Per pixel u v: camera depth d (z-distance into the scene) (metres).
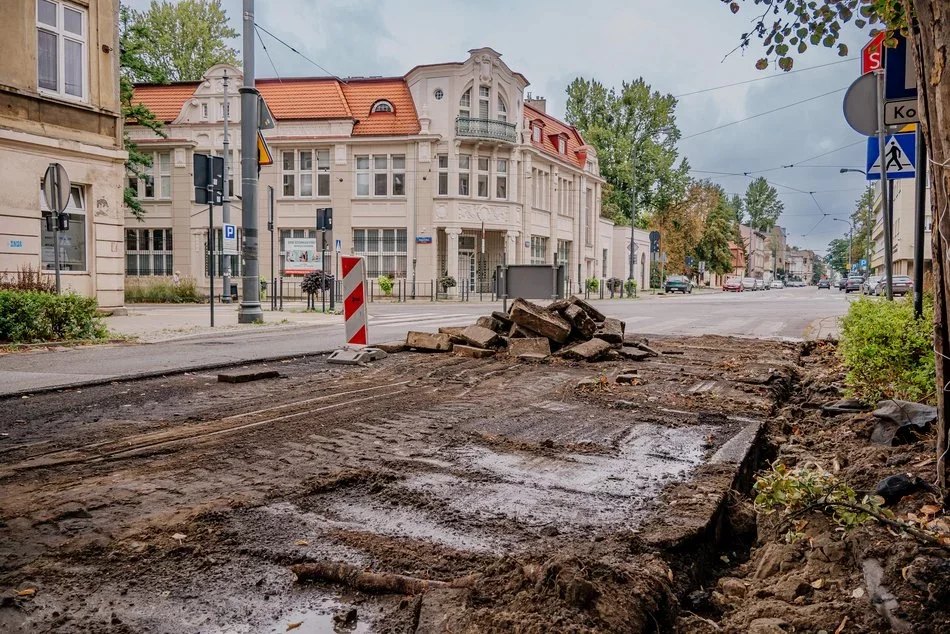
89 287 18.33
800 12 4.87
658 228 65.88
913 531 2.80
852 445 4.79
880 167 7.71
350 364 9.04
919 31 3.11
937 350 3.37
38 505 3.58
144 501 3.65
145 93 40.34
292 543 3.11
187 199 38.47
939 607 2.37
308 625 2.46
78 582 2.74
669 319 19.03
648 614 2.47
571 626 2.29
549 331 9.74
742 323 17.33
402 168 37.31
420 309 24.95
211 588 2.71
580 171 47.44
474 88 37.03
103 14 18.23
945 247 3.07
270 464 4.38
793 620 2.47
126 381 7.64
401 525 3.35
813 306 27.64
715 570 3.20
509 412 6.05
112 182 18.66
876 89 7.60
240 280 38.22
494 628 2.32
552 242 43.81
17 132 16.00
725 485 3.94
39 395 6.79
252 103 16.59
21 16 16.20
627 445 4.93
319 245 21.50
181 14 52.12
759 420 5.75
